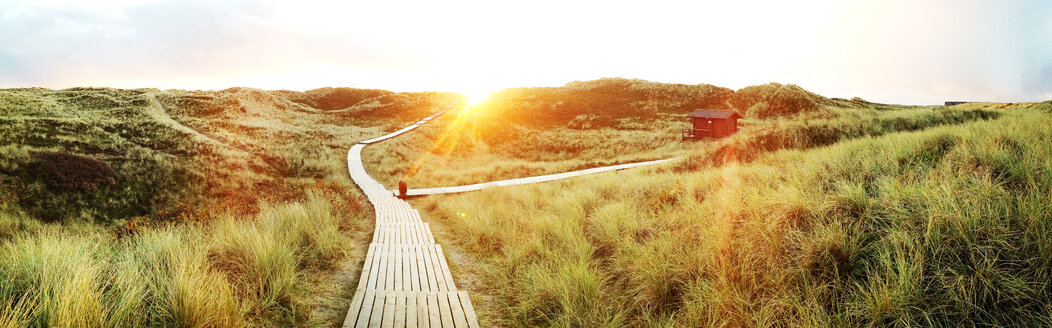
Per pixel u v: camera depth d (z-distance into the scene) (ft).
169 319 11.48
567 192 34.32
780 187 17.67
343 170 90.53
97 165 63.62
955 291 9.90
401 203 47.85
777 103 200.03
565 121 207.92
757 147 44.47
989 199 12.09
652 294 13.73
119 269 13.55
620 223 20.83
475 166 112.37
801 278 12.06
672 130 169.07
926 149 20.63
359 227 32.07
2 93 127.34
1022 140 17.75
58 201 53.42
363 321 12.87
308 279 17.54
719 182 24.43
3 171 54.49
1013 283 9.45
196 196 64.69
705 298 12.24
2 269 11.89
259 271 15.65
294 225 24.54
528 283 16.43
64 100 157.89
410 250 22.47
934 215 11.78
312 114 221.46
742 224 16.14
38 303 10.48
